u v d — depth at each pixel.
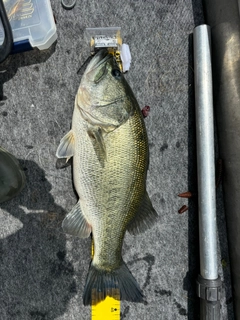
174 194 0.57
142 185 0.50
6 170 0.50
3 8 0.48
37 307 0.55
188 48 0.58
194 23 0.58
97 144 0.47
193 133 0.58
